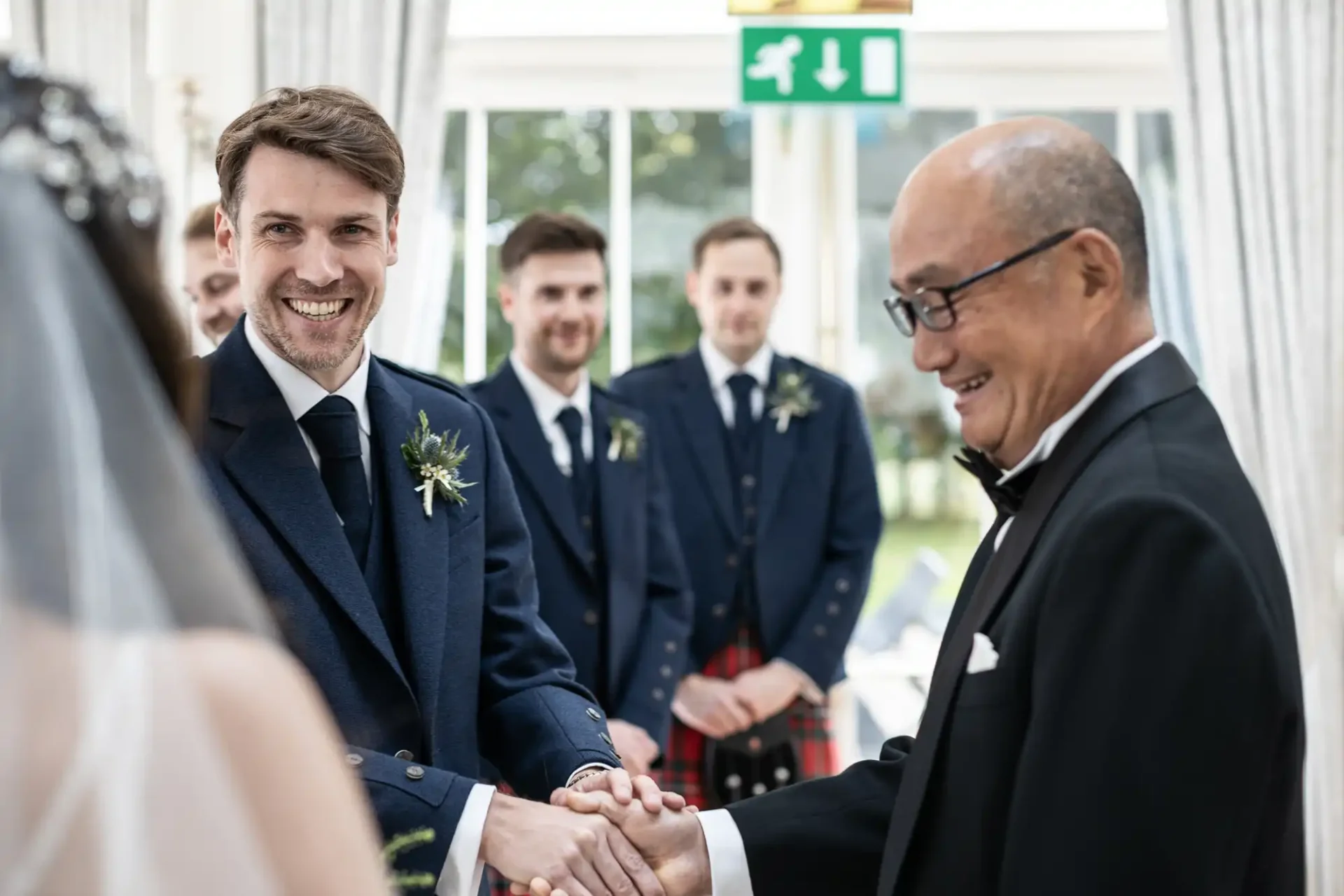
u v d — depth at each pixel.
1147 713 1.36
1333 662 3.75
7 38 3.90
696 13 4.15
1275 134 3.80
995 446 1.66
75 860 0.88
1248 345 3.83
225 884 0.91
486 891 2.04
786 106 3.96
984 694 1.52
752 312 3.64
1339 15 3.80
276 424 1.88
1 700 0.89
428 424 2.04
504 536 2.15
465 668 1.99
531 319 3.34
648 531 3.40
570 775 2.02
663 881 1.94
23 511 0.93
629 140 4.20
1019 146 1.58
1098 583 1.41
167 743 0.92
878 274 4.27
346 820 1.01
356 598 1.85
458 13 4.13
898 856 1.60
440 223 4.16
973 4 4.17
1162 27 4.14
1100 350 1.58
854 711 4.21
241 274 1.91
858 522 3.63
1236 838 1.34
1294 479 3.79
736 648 3.56
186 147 3.84
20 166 0.98
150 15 3.88
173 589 1.00
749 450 3.64
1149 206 4.18
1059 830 1.38
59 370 0.95
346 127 1.89
